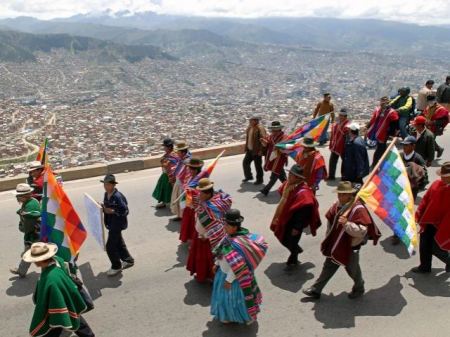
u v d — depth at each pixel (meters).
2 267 8.38
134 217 10.57
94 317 6.79
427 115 13.82
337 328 6.34
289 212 7.50
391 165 7.16
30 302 7.22
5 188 12.65
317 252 8.63
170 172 10.25
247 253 6.02
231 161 15.38
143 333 6.40
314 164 9.71
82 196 12.02
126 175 13.89
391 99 14.89
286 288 7.40
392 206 7.02
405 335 6.12
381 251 8.62
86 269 8.25
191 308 6.95
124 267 8.24
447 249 7.11
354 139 10.78
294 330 6.33
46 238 6.91
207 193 7.06
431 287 7.30
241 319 6.22
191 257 7.57
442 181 7.12
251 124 12.52
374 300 6.98
